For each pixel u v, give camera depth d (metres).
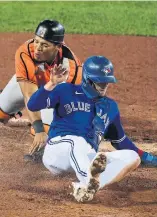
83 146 14.49
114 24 40.09
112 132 15.21
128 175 17.00
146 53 34.50
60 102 14.82
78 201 14.37
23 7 43.66
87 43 35.91
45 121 17.39
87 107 14.81
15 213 13.66
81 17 41.44
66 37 36.97
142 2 45.03
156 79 30.31
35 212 13.76
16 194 15.02
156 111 25.64
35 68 17.20
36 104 14.78
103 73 14.41
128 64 32.56
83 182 14.14
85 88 14.74
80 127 14.77
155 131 22.64
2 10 42.78
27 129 21.89
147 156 15.36
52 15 41.97
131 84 29.50
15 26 39.25
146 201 14.98
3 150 19.12
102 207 14.30
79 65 17.45
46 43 16.67
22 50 17.28
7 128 21.72
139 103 26.84
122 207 14.39
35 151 16.67
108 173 14.22
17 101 18.92
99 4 44.56
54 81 14.48
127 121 23.83
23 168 17.25
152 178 16.88
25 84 17.27
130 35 37.88
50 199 14.76
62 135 14.74
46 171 17.05
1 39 36.03
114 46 35.59
